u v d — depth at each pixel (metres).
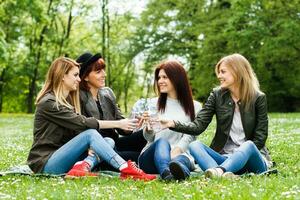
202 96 44.31
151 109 7.43
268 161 7.18
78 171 6.40
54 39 47.03
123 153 7.31
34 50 47.00
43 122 6.84
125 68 62.09
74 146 6.59
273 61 40.34
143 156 6.80
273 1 37.31
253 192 5.12
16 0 35.53
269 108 42.88
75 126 6.73
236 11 38.03
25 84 55.91
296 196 4.88
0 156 10.05
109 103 7.66
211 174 6.04
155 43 46.22
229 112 7.02
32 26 45.03
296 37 36.41
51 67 6.95
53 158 6.64
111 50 52.97
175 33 46.19
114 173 6.78
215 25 42.25
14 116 38.72
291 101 42.91
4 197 5.09
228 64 6.97
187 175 6.18
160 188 5.59
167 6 46.09
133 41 46.78
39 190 5.61
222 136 7.09
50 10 46.09
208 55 42.09
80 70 7.33
